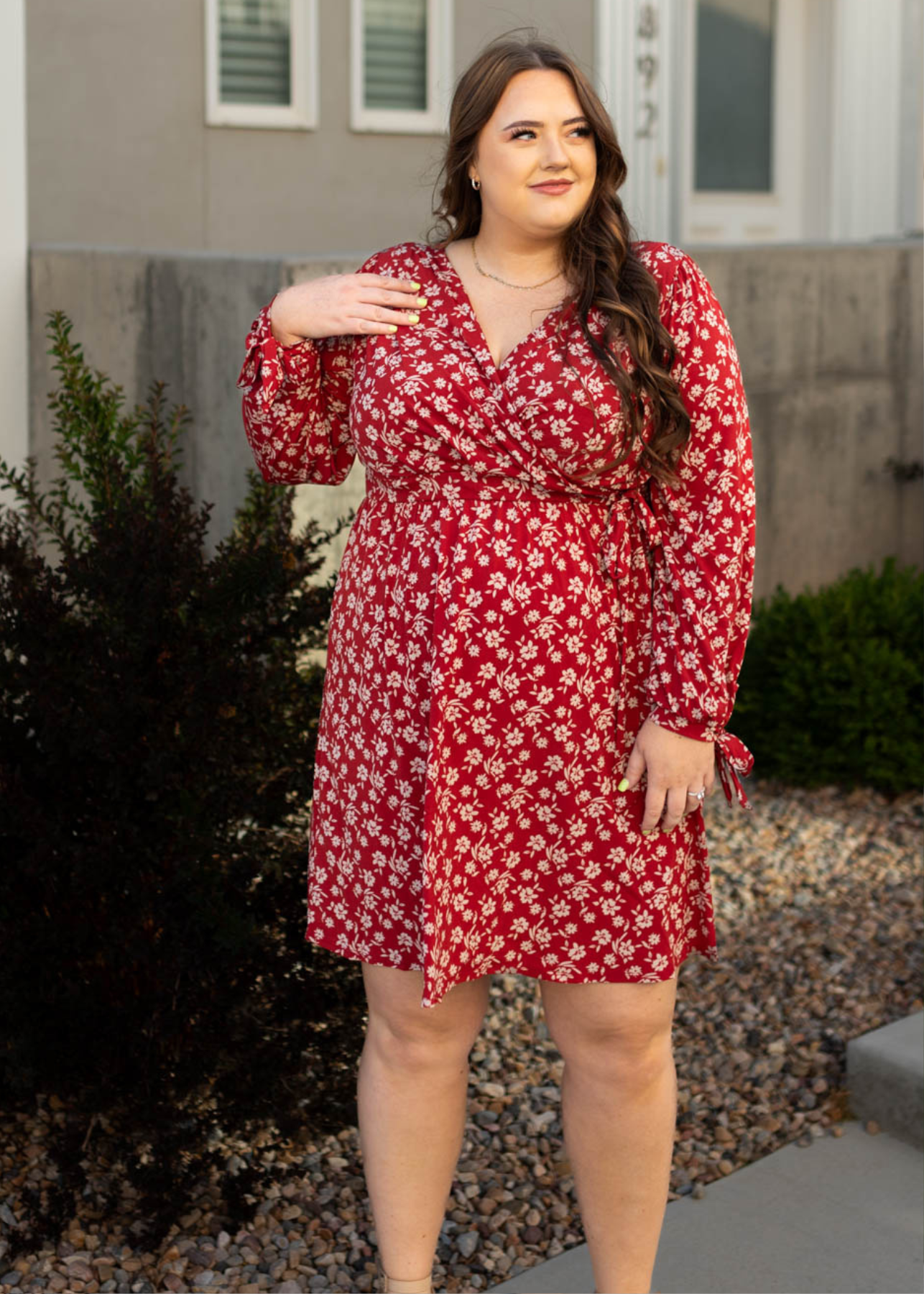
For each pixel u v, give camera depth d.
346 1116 2.74
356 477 4.74
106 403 3.01
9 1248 2.55
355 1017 2.75
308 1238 2.62
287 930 2.75
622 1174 2.18
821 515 5.96
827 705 4.91
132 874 2.63
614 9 7.95
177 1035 2.64
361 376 2.03
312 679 2.83
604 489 1.98
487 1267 2.55
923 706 4.91
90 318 5.07
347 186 7.77
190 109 7.36
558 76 1.95
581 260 1.96
